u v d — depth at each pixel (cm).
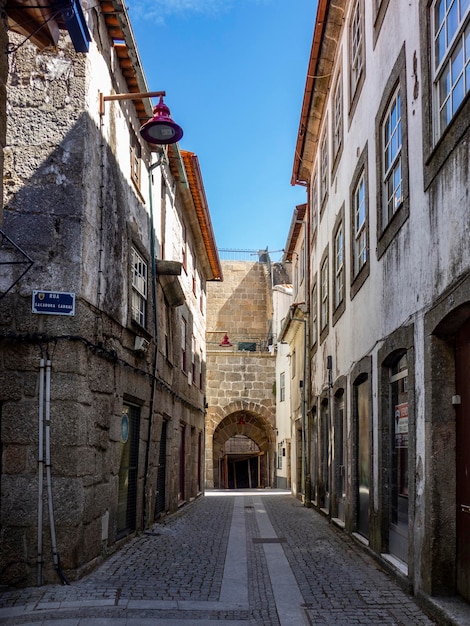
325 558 960
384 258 932
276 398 3309
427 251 705
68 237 821
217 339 3678
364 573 848
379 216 972
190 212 1866
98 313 883
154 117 923
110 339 945
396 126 897
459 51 636
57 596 697
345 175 1337
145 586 750
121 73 1055
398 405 897
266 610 667
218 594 727
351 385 1219
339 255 1449
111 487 939
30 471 773
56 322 800
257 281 3750
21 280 806
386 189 960
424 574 678
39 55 861
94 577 787
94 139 888
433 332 678
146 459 1204
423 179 725
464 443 650
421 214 731
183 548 1028
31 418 780
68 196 830
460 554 647
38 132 845
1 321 795
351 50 1271
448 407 675
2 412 780
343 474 1349
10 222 820
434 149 674
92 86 883
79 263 817
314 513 1680
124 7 927
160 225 1420
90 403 837
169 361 1499
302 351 2234
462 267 588
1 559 755
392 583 788
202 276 2386
